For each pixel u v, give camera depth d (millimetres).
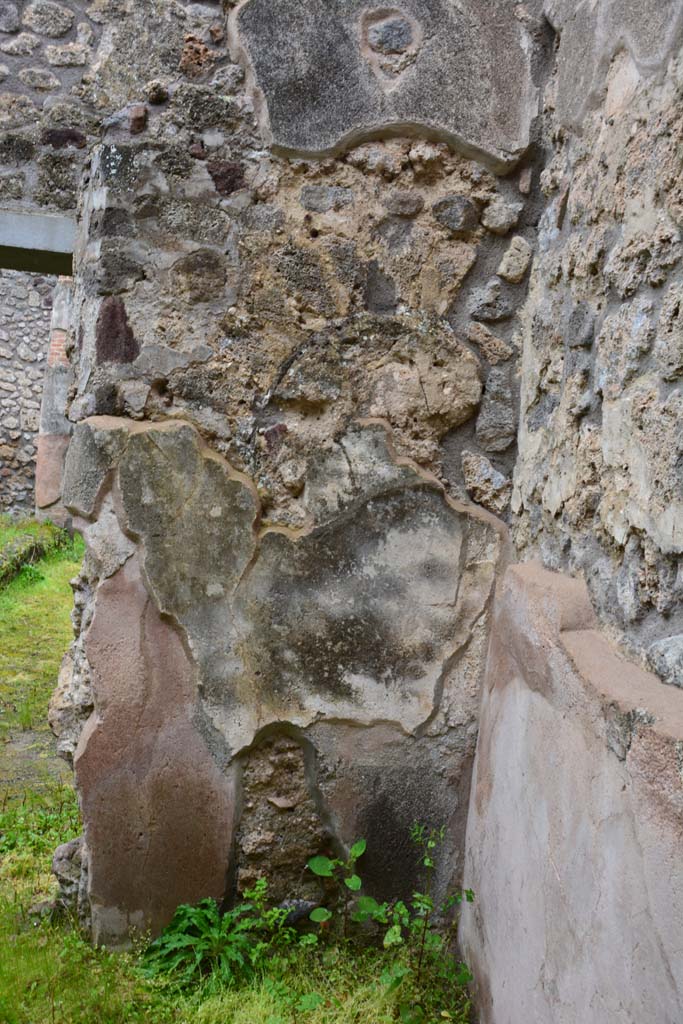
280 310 2369
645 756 1244
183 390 2330
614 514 1633
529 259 2424
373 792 2338
